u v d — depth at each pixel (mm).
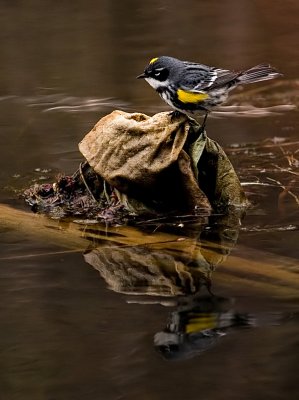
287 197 13047
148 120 11953
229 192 12539
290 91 18969
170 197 12312
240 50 21375
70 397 7367
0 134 16188
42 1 25922
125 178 11992
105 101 18062
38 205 12727
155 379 7625
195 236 11367
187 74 12633
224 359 7902
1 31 23031
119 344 8234
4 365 7891
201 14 24344
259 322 8602
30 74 19953
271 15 23984
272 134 16109
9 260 10430
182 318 8719
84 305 9094
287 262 10281
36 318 8797
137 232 11547
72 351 8125
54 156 14977
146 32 22875
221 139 15891
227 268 10141
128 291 9453
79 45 21953
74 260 10469
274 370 7723
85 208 12508
